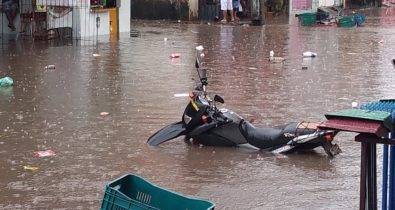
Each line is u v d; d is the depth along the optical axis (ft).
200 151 23.34
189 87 37.09
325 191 19.03
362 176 12.82
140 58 51.39
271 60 51.85
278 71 45.70
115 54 53.83
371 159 13.05
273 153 23.16
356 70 46.85
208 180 19.90
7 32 67.51
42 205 17.43
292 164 21.81
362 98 34.68
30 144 23.58
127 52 55.67
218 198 18.26
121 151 22.98
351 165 21.75
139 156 22.43
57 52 54.08
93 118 28.17
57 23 66.44
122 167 21.06
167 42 66.39
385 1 189.06
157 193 13.99
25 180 19.48
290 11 126.52
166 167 21.20
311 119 28.71
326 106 32.09
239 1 106.01
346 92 36.65
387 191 13.87
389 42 71.97
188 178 20.06
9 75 40.42
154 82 38.88
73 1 66.69
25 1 65.98
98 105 31.14
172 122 27.53
